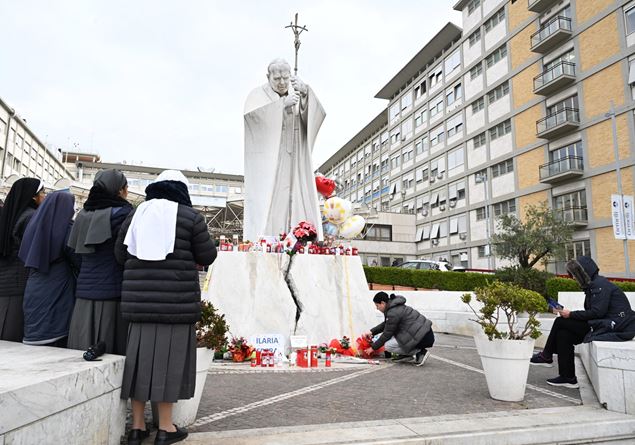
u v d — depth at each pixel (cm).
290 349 686
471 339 946
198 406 375
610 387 393
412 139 4191
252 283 715
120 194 338
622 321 461
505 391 425
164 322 289
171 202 306
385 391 463
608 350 398
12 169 3534
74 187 1866
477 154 3228
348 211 893
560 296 1035
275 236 832
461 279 1672
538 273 1593
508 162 2934
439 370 594
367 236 3938
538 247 1978
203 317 358
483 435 320
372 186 5069
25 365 250
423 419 357
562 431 338
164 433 289
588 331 491
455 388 483
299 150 898
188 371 298
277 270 735
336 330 729
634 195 2103
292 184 895
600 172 2278
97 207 325
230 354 643
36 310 330
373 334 697
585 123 2366
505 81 2959
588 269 485
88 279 316
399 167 4434
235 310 693
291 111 885
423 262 2123
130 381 286
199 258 311
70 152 5950
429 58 3906
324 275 760
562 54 2538
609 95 2250
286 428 328
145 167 5791
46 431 212
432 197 3812
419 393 457
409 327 634
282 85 862
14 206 377
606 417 367
